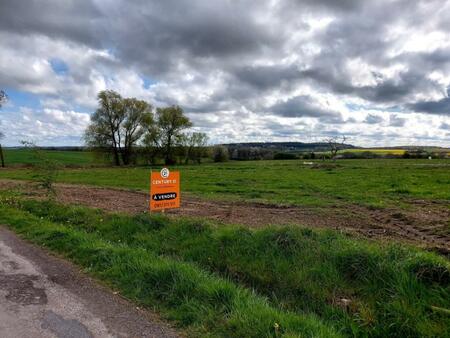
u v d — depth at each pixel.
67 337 3.79
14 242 7.92
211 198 15.51
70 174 33.91
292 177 27.33
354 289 5.08
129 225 8.80
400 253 5.46
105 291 5.14
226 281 5.23
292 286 5.33
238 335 3.86
